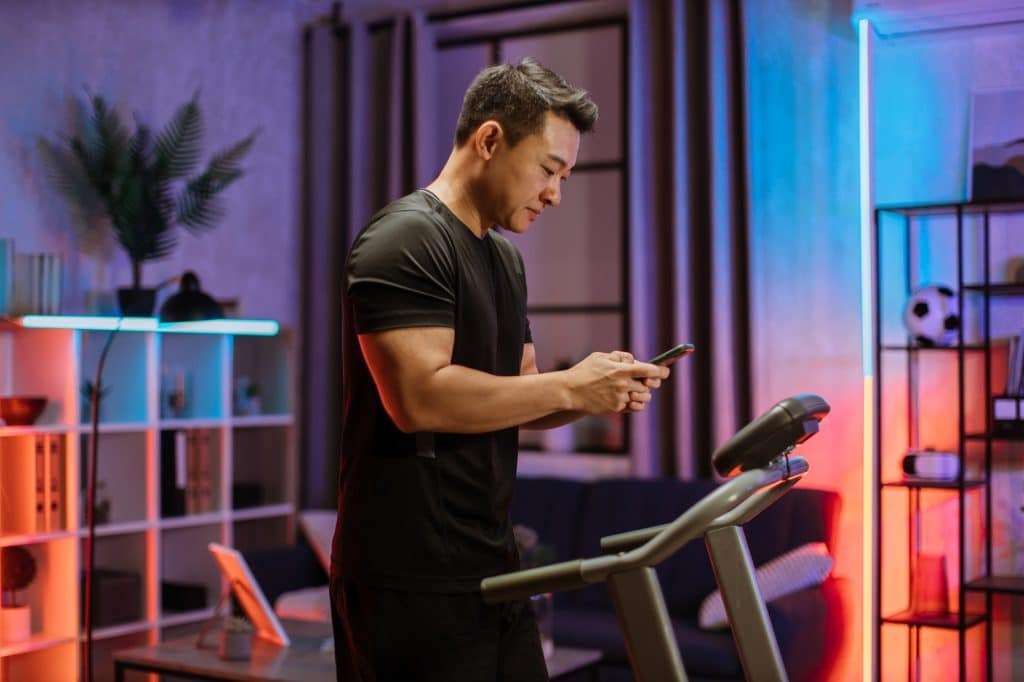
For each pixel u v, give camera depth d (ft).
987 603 11.51
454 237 5.78
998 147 11.58
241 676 9.87
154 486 13.89
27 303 13.38
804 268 13.99
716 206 14.37
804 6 13.98
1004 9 10.89
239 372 16.30
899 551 12.22
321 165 17.46
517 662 6.01
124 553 14.10
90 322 12.59
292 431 15.85
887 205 12.01
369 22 17.19
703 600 13.21
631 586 5.05
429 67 16.72
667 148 15.12
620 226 16.03
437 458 5.62
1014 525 11.63
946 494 11.99
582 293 16.31
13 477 12.76
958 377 11.46
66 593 12.83
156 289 14.16
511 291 6.21
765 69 14.21
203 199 15.02
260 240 16.98
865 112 11.28
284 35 17.48
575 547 14.26
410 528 5.60
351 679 6.02
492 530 5.84
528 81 5.82
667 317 15.14
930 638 11.99
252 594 11.09
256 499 15.58
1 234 13.58
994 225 11.87
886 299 12.24
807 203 13.98
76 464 12.88
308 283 17.53
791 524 13.03
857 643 13.12
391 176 16.78
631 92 15.07
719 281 14.34
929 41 11.87
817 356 13.89
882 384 12.17
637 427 14.90
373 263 5.49
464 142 5.98
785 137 14.11
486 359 5.89
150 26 15.47
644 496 14.02
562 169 5.93
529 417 5.38
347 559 5.78
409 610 5.60
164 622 13.87
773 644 5.33
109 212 14.07
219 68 16.44
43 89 14.11
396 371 5.40
